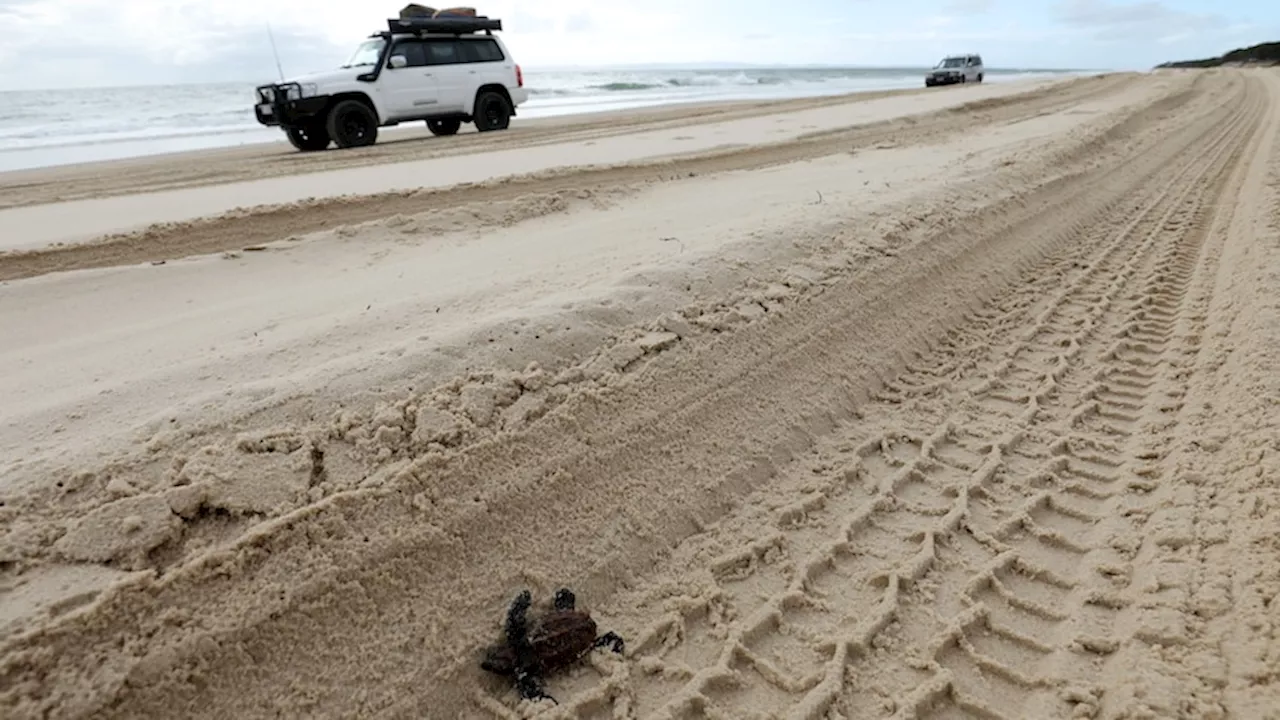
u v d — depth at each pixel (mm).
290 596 2086
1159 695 2143
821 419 3832
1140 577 2658
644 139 12102
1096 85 26547
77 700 1708
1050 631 2494
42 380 3055
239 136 18500
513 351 3201
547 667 2264
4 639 1711
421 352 3047
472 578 2441
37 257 4758
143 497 2129
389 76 12742
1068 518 3100
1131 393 4148
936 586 2703
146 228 5359
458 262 4977
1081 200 8352
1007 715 2176
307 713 1972
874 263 5184
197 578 2000
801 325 4262
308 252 5270
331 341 3350
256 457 2375
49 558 1952
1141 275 6125
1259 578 2514
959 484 3299
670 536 2938
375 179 7867
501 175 7840
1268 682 2127
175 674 1849
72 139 17672
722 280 4355
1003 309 5512
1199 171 10664
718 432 3424
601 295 3818
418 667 2186
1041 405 4051
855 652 2402
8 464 2248
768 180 8312
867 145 11672
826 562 2822
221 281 4637
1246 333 4414
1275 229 6445
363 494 2375
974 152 10203
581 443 2982
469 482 2611
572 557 2666
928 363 4641
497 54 14422
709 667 2320
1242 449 3262
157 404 2717
